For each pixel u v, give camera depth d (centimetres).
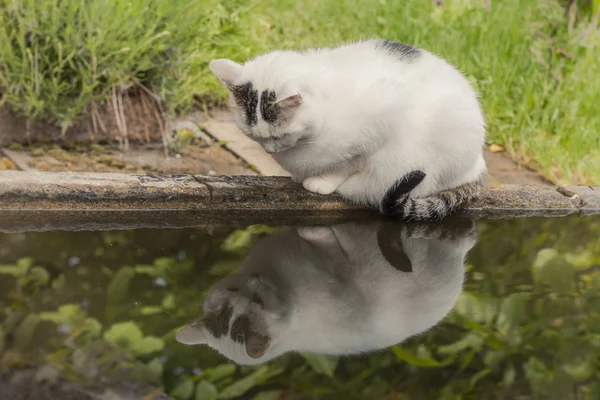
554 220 322
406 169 313
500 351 279
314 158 311
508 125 366
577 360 278
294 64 307
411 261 303
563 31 381
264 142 309
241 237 306
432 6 385
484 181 325
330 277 296
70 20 341
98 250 296
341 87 307
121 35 345
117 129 347
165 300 285
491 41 377
